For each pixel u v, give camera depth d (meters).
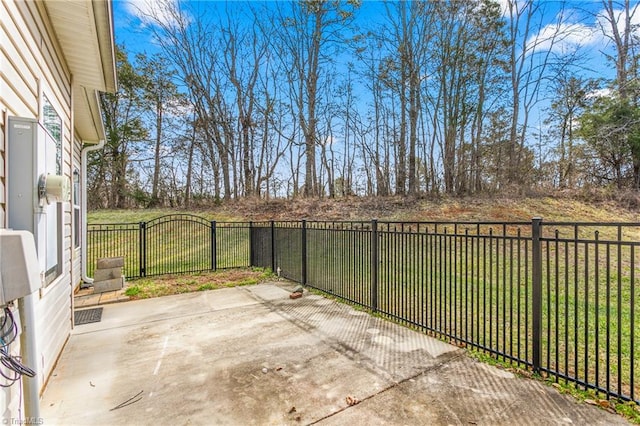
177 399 2.65
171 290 6.40
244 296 5.94
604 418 2.29
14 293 1.59
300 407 2.51
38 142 2.22
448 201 14.36
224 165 19.11
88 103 5.28
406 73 15.88
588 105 15.87
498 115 16.67
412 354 3.42
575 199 13.99
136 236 11.93
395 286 4.62
